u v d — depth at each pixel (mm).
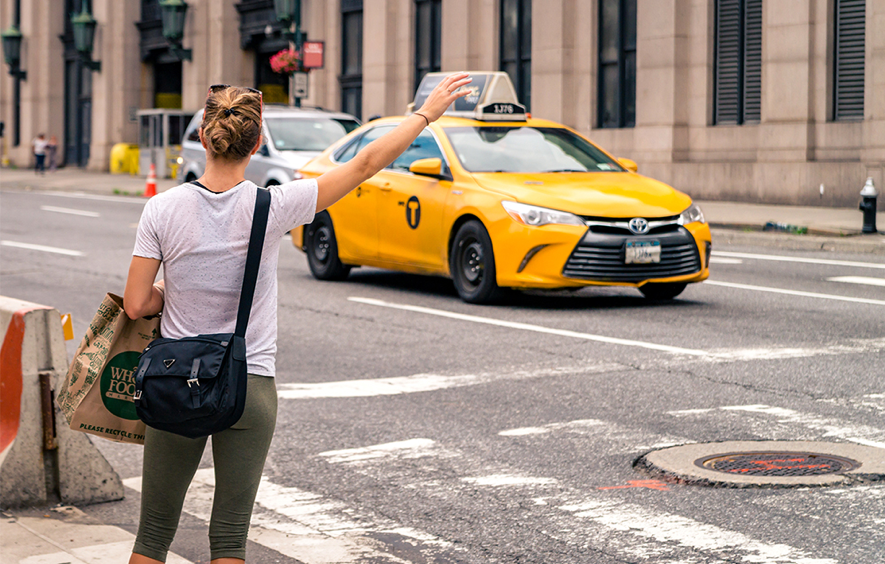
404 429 6688
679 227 10938
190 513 5320
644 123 25656
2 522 5043
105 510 5352
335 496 5477
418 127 3564
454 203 11438
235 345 3236
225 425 3230
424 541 4816
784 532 4730
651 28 25328
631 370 8117
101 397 3598
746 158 23922
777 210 21312
